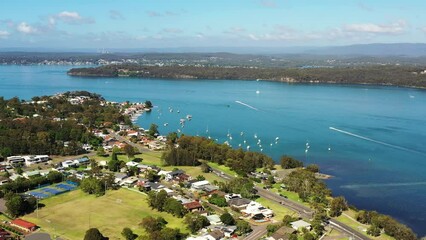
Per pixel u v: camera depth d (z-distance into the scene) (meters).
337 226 150.12
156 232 128.75
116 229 141.00
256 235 139.38
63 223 145.25
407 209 172.50
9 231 137.62
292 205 169.25
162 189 174.38
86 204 163.75
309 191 176.50
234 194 175.00
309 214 159.38
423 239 145.25
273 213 158.50
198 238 131.25
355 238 140.62
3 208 157.38
